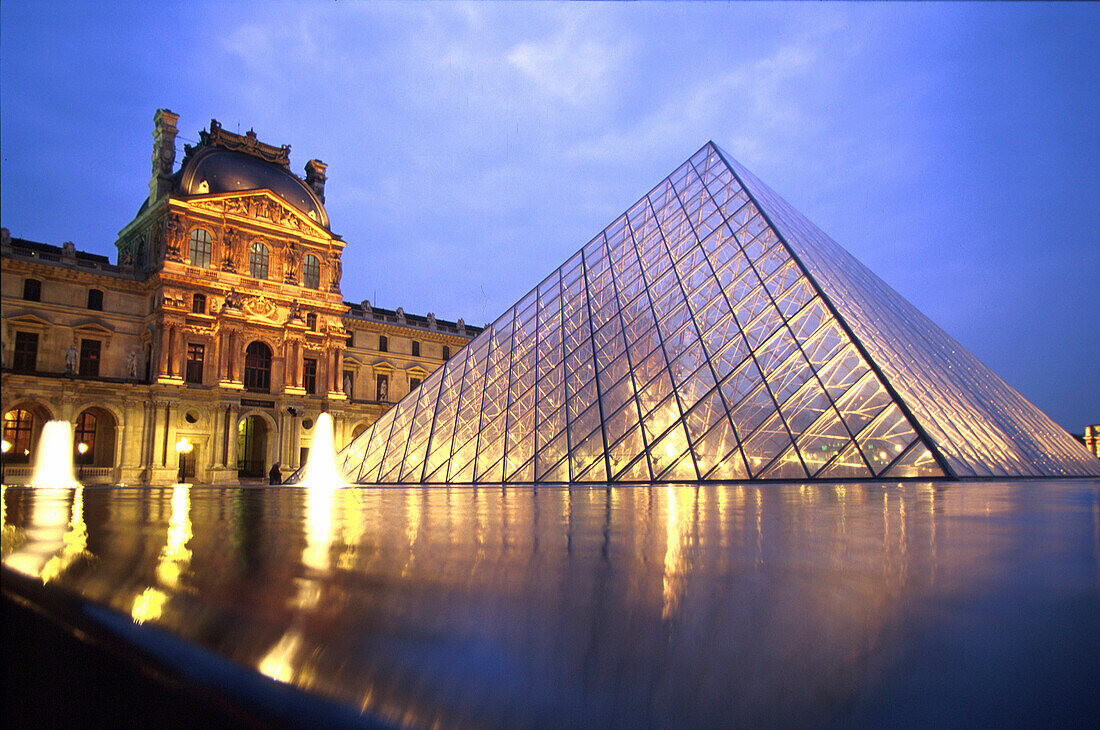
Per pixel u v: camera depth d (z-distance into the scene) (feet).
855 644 5.55
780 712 3.64
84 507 29.86
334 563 10.51
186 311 242.58
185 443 236.22
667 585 8.52
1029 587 8.44
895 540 14.42
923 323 145.59
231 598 7.58
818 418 78.33
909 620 6.51
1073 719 3.51
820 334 88.48
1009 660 4.99
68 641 7.32
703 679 4.32
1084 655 5.14
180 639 6.08
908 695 4.06
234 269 256.73
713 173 140.46
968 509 26.21
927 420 78.02
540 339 119.03
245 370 260.01
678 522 20.16
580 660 4.86
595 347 107.34
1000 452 87.40
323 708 3.97
